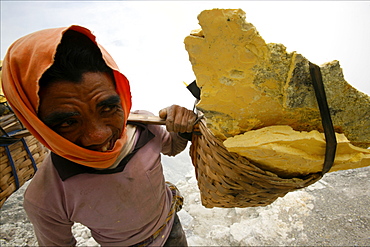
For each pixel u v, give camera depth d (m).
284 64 0.53
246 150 0.61
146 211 0.91
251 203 0.85
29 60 0.58
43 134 0.63
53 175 0.79
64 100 0.58
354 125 0.59
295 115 0.61
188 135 0.90
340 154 0.62
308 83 0.54
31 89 0.58
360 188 1.17
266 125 0.65
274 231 1.43
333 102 0.56
